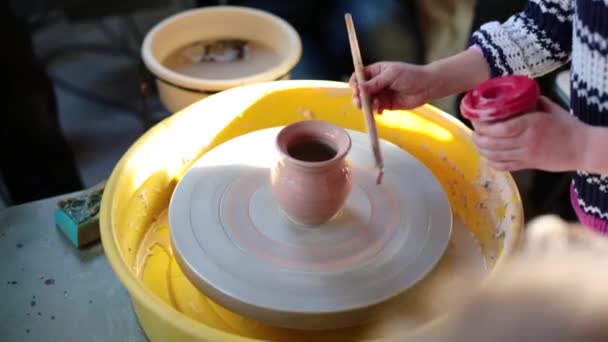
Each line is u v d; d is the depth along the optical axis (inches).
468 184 43.9
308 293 32.8
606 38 32.8
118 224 37.3
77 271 39.4
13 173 66.1
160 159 42.4
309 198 34.0
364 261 34.7
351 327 35.4
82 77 93.8
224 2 73.2
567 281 17.7
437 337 18.8
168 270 39.7
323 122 35.4
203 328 28.8
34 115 64.5
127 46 98.7
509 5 57.3
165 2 97.3
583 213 38.9
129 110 88.9
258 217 36.9
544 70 40.3
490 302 18.1
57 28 100.2
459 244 42.2
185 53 58.6
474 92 30.8
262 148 41.7
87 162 81.4
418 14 69.9
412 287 33.5
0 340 35.2
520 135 29.3
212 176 39.4
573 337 16.5
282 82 46.1
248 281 33.3
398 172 40.5
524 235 35.8
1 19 59.6
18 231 41.7
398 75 38.2
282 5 71.2
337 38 69.9
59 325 36.3
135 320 36.8
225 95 44.7
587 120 35.7
